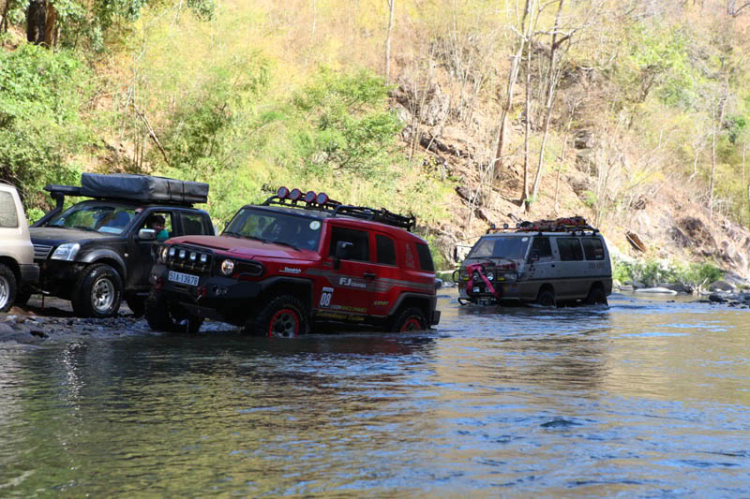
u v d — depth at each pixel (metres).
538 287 20.20
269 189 12.72
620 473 4.54
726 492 4.21
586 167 54.97
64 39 27.22
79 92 24.81
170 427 5.47
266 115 27.50
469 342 11.69
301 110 34.53
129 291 12.82
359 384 7.45
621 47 60.12
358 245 11.85
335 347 10.18
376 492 4.08
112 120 25.38
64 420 5.61
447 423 5.81
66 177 21.64
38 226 13.40
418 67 49.41
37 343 9.55
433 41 51.81
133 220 13.00
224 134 26.00
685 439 5.48
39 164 21.05
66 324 11.13
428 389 7.29
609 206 51.81
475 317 16.55
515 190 50.12
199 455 4.75
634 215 53.91
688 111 65.38
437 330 13.42
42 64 22.11
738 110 72.25
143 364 8.23
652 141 61.00
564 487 4.24
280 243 11.47
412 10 52.84
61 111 22.25
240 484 4.18
